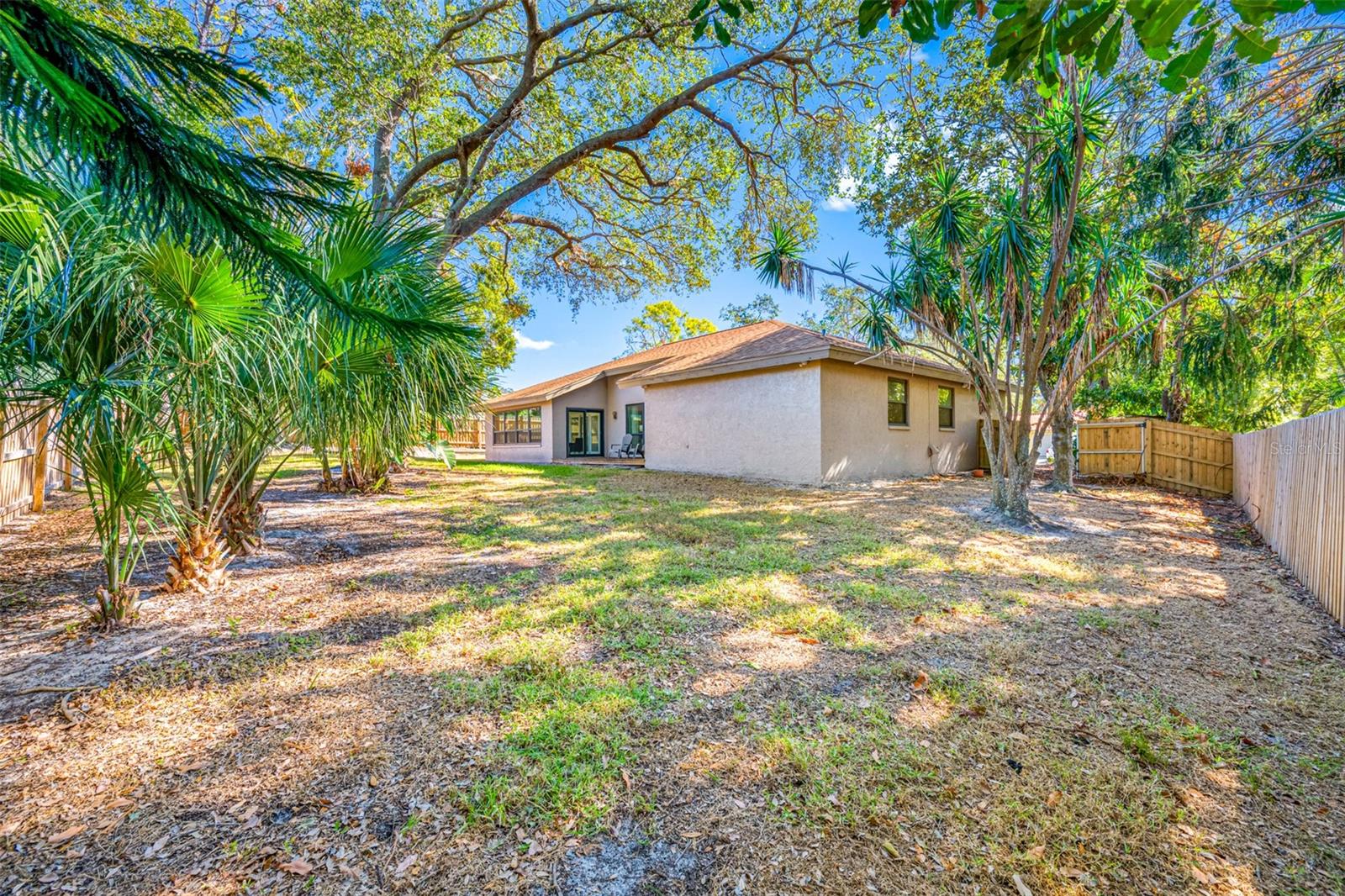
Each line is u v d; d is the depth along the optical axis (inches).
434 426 212.5
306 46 277.7
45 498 324.2
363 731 91.2
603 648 123.6
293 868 63.7
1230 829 71.2
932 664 116.9
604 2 370.3
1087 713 98.3
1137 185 241.1
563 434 709.9
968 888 62.1
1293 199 219.1
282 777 79.8
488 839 68.8
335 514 288.8
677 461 522.6
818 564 191.6
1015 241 229.8
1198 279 292.8
